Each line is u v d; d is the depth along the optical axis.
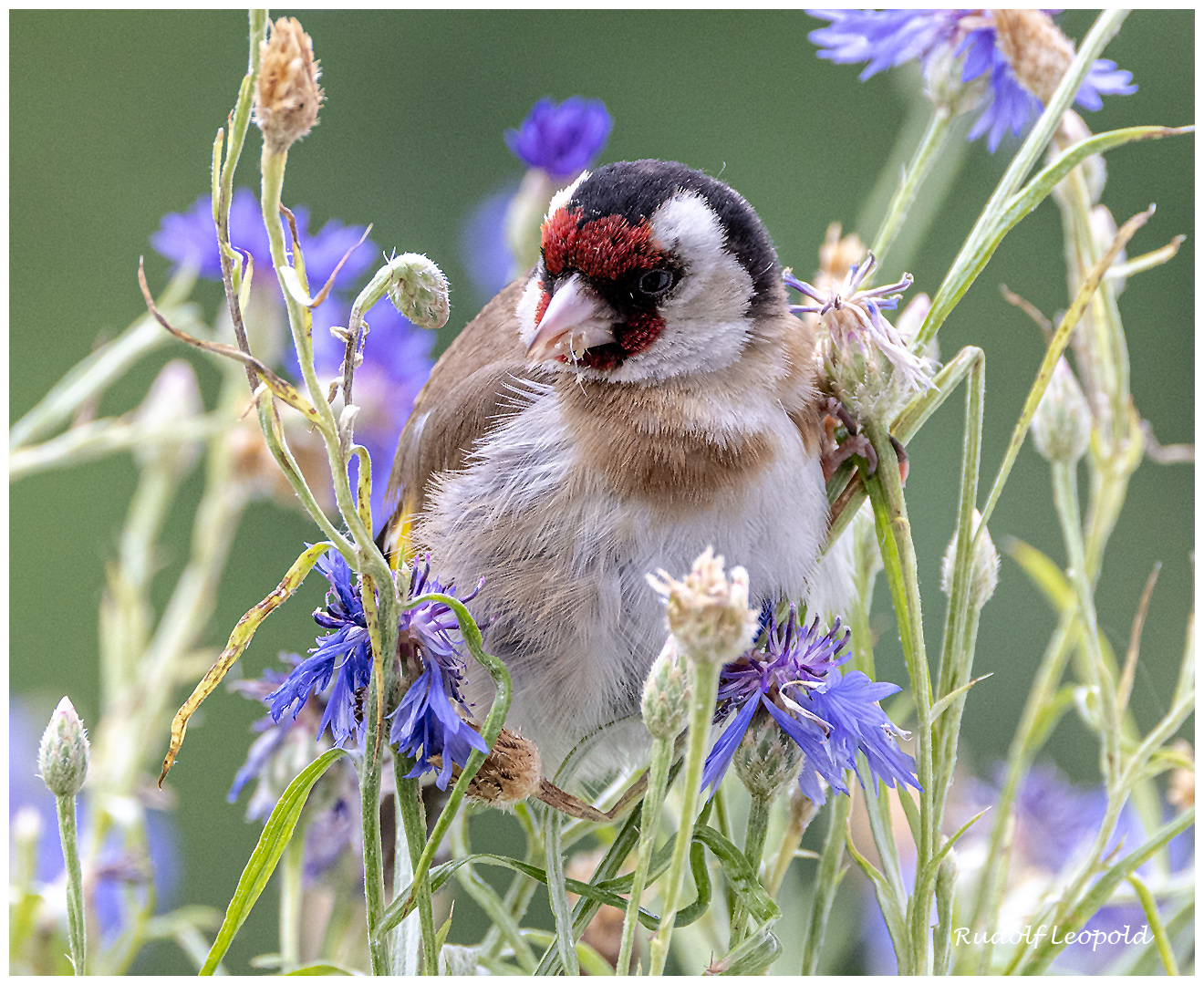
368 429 5.79
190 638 5.20
